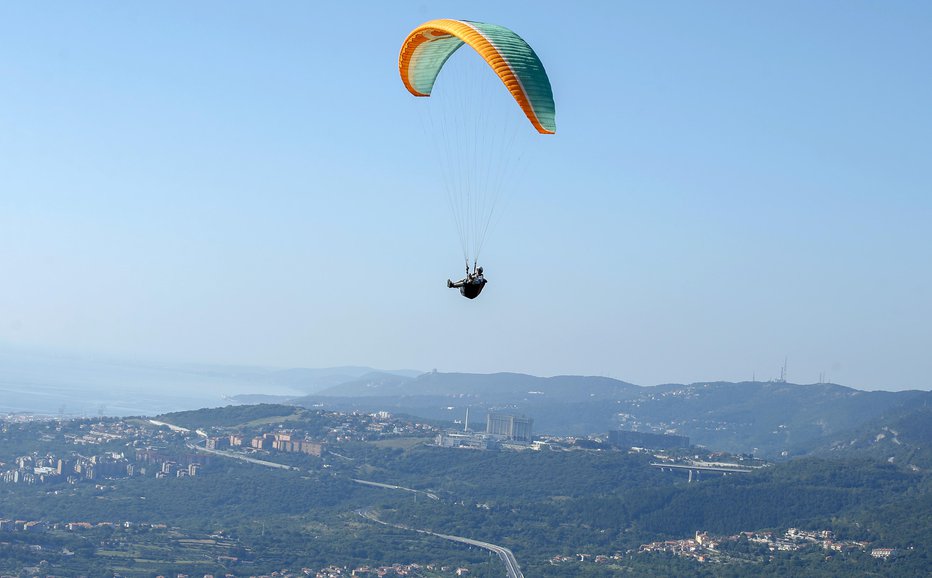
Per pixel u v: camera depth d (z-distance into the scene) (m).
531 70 68.19
